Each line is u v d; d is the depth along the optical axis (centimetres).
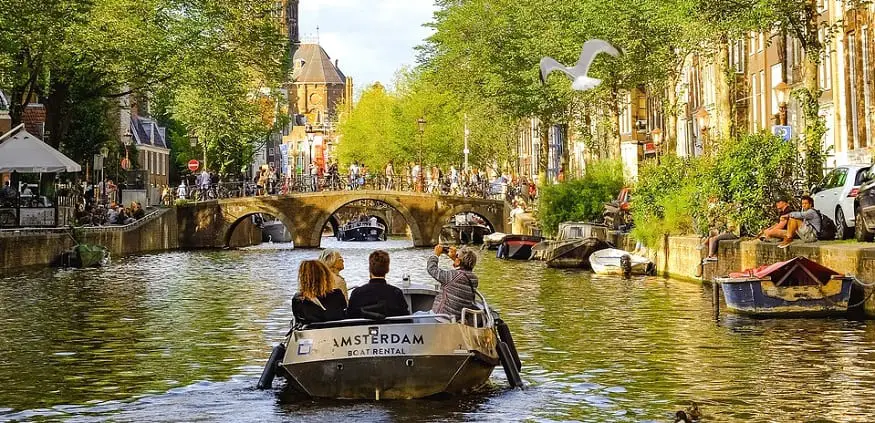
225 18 5791
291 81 6231
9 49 4434
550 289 3728
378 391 1744
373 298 1777
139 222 6700
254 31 5856
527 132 10738
